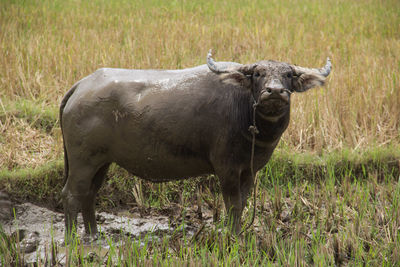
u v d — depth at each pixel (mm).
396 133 25797
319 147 24188
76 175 17297
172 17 48062
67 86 29000
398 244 16547
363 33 44094
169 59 33094
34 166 22219
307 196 21797
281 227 18766
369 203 20406
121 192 21891
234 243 16406
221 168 16234
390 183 21438
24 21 40719
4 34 36062
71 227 17578
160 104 16281
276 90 13852
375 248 16578
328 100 26578
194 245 16031
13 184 20828
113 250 16094
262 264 15422
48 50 33250
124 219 20422
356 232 17594
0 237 17031
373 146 24172
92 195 18266
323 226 18938
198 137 16219
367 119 26484
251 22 46281
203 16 49406
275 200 19906
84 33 38844
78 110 16859
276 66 14953
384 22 46812
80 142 16953
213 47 37438
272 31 42219
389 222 17984
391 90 27703
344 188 21109
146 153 16688
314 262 15633
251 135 15805
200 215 20281
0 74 29703
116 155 17172
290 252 15688
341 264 16344
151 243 17547
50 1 51344
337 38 41219
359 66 32188
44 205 21141
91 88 16953
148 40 37281
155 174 17281
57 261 15859
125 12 49906
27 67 30875
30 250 17625
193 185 21984
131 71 17328
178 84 16531
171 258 15320
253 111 15445
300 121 25375
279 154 22969
